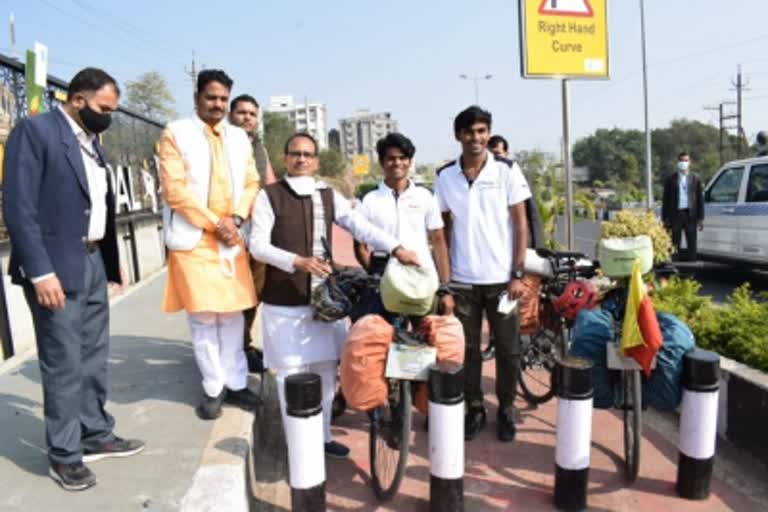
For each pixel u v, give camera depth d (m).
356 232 3.59
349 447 4.07
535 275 4.38
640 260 3.32
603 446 4.00
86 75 2.80
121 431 3.47
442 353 3.16
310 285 3.49
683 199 9.83
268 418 4.62
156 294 7.82
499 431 4.12
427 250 3.87
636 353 3.16
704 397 3.23
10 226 2.62
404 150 3.76
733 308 4.72
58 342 2.76
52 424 2.82
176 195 3.39
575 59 6.31
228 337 3.72
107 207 3.10
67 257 2.75
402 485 3.54
